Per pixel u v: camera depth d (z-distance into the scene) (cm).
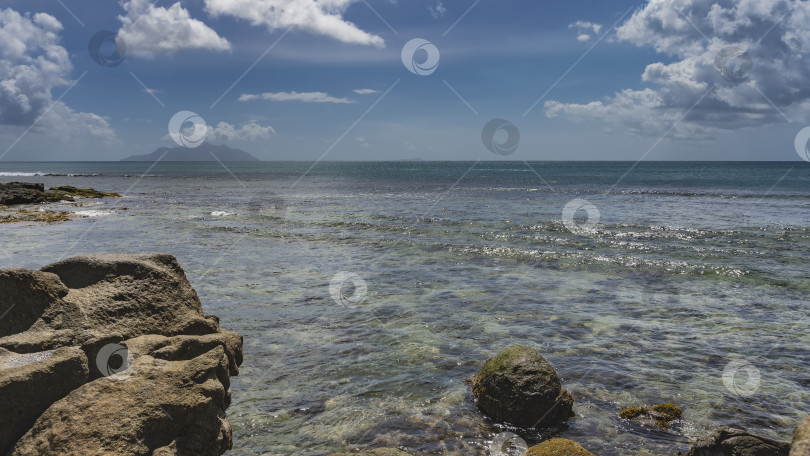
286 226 2727
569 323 1130
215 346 553
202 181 8750
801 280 1491
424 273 1639
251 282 1514
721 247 2025
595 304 1279
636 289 1422
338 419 702
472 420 702
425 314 1199
